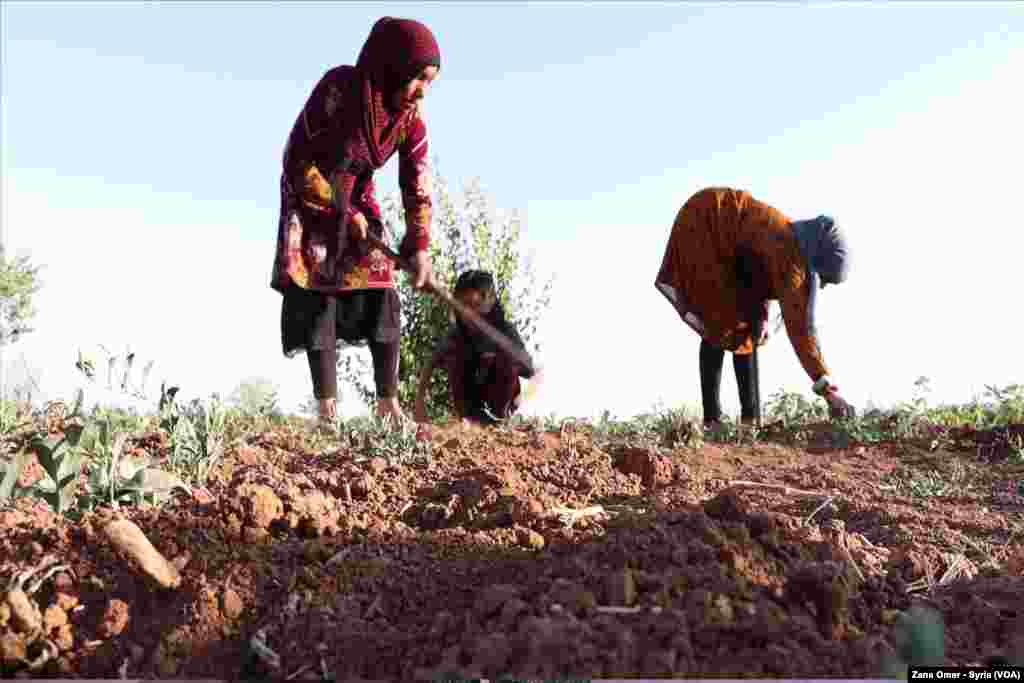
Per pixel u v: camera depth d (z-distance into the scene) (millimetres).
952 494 4047
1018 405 6090
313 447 4238
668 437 5262
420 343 8086
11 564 2221
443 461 3656
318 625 1980
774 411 6676
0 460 3145
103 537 2293
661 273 6285
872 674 1730
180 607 2076
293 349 4840
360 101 4480
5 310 11352
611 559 2037
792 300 5738
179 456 3287
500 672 1686
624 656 1678
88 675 1960
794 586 1934
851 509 3510
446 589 2188
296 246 4703
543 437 4223
